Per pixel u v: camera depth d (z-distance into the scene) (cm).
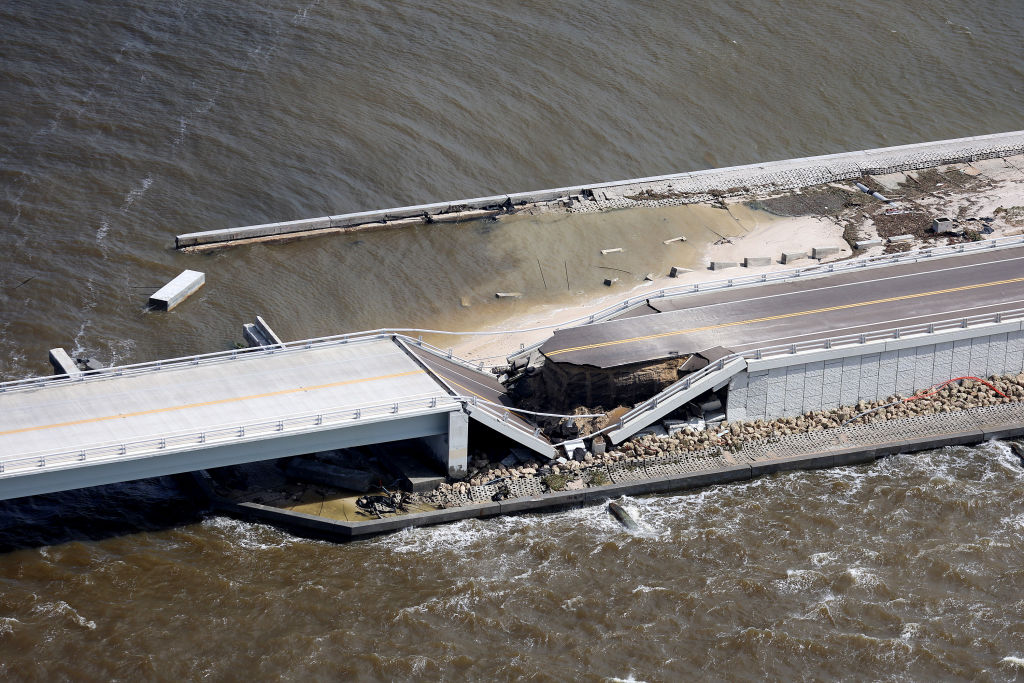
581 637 17050
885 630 17162
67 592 17738
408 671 16388
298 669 16375
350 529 18962
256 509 19400
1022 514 19662
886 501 19988
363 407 19725
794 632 17088
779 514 19675
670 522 19512
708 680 16275
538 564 18588
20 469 17688
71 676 16212
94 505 19625
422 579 18212
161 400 19812
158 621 17238
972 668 16438
